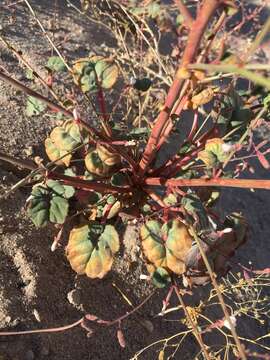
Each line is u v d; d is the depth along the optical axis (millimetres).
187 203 217
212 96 228
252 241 352
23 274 226
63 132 242
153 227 223
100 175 233
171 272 224
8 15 361
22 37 346
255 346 293
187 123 374
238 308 294
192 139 253
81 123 214
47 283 230
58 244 245
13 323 210
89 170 229
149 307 255
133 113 343
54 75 322
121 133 261
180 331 259
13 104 289
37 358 209
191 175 262
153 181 240
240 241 235
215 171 232
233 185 206
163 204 238
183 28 299
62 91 314
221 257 232
